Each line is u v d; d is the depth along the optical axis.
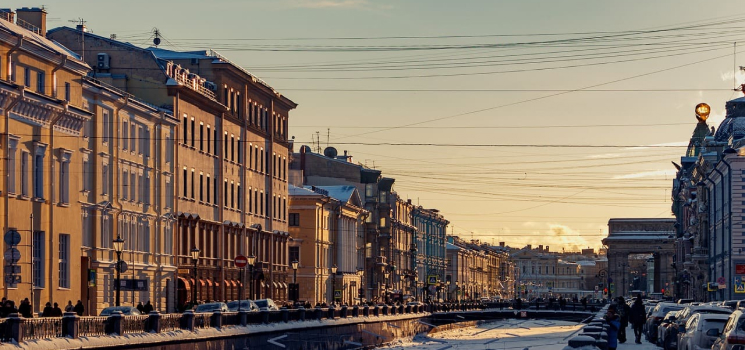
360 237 179.50
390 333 116.69
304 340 88.19
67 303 79.06
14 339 46.12
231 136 120.94
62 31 103.12
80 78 82.50
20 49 72.62
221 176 117.19
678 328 52.72
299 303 113.38
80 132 82.31
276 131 138.88
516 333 122.38
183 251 106.38
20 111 72.38
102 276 87.06
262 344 78.00
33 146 74.25
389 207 190.62
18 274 68.00
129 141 93.69
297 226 150.38
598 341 42.56
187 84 108.88
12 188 71.38
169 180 103.38
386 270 191.12
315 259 150.62
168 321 63.69
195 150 109.94
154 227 99.31
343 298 164.88
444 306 157.75
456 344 94.44
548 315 175.75
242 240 123.50
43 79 76.69
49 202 76.44
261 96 132.25
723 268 127.19
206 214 113.12
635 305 70.38
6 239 67.50
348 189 170.38
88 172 85.56
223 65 117.31
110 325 56.16
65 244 79.56
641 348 63.44
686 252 174.25
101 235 87.62
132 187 94.75
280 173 140.75
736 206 119.19
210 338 68.62
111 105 89.75
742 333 40.22
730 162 119.56
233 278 121.25
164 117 100.88
